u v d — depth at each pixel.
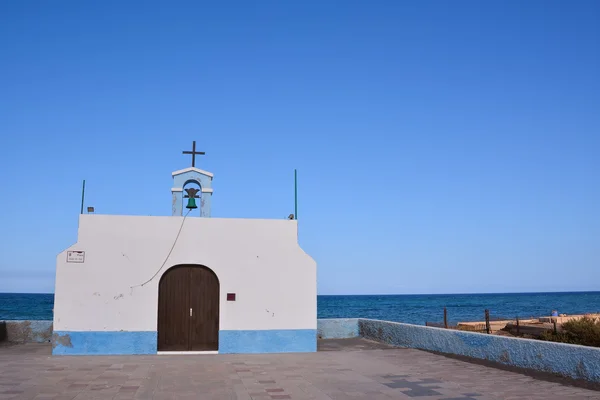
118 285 16.64
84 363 14.58
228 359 15.67
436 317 68.88
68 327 16.28
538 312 79.19
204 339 17.12
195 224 17.38
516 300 140.12
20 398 10.23
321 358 15.95
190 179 18.00
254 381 12.18
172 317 17.02
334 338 22.41
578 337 19.31
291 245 17.95
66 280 16.42
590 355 11.49
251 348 17.20
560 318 36.41
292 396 10.65
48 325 20.27
